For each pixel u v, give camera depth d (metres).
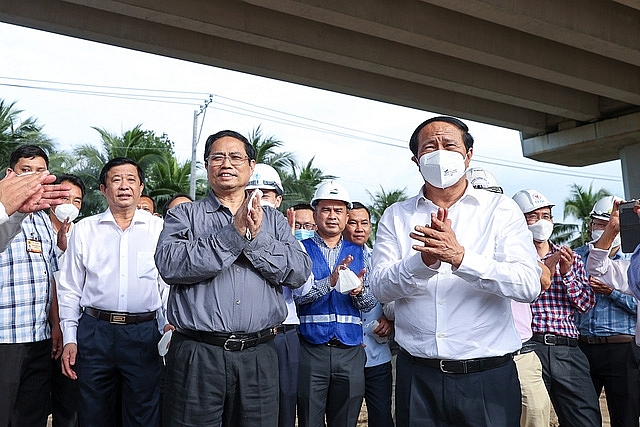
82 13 11.09
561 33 11.16
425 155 2.99
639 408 4.93
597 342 5.03
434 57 13.27
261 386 3.24
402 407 3.07
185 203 3.45
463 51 11.94
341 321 4.47
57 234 5.09
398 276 2.94
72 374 4.22
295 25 11.59
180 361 3.19
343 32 12.14
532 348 4.34
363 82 14.06
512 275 2.81
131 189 4.41
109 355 4.23
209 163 3.45
